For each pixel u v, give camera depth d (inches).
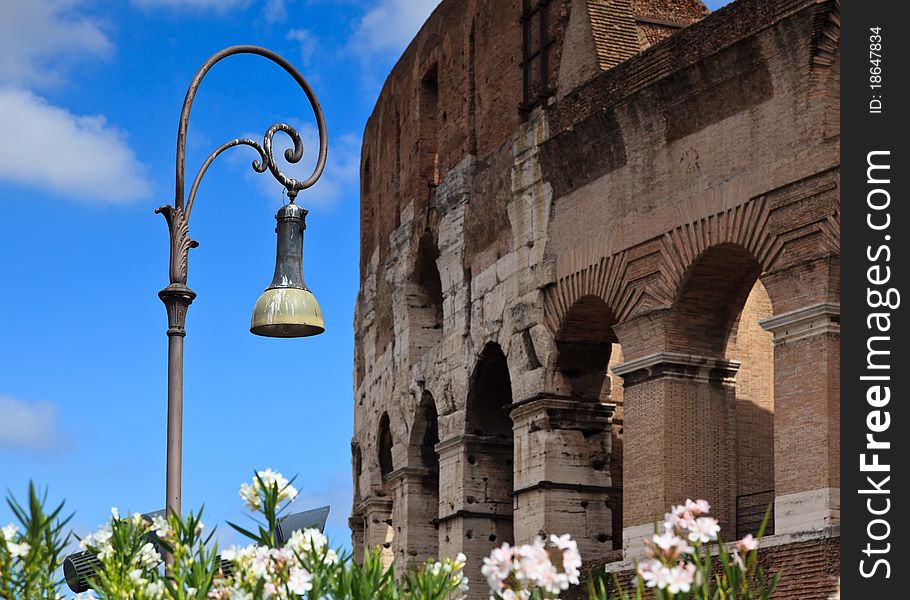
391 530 2005.4
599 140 1362.0
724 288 1263.5
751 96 1176.2
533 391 1466.5
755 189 1162.6
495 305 1560.0
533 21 1526.8
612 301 1338.6
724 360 1278.3
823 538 1057.5
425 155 1850.4
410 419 1820.9
